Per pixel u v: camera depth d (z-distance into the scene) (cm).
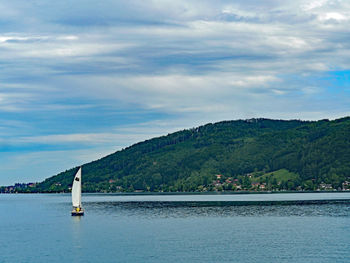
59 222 15638
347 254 8956
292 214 16875
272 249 9550
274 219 15150
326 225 13162
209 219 15675
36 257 9094
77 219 16550
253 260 8575
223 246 9981
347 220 14375
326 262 8331
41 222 15812
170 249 9712
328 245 9888
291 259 8600
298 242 10319
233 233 11894
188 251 9475
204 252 9350
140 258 8850
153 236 11556
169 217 16738
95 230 12962
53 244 10575
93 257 9000
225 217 16312
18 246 10381
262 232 11969
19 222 16025
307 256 8831
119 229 13088
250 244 10175
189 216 17038
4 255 9338
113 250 9681
